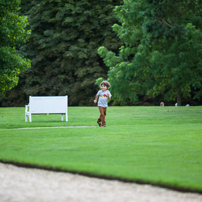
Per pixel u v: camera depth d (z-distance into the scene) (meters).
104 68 105.75
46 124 35.75
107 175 12.85
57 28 105.50
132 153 17.48
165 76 89.25
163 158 16.19
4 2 38.47
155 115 45.84
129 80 99.25
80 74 100.44
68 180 12.76
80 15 102.31
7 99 111.75
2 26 39.22
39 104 39.34
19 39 42.22
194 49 75.38
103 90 32.03
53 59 110.69
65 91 104.31
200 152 17.73
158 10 53.38
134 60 88.19
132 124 36.62
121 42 101.50
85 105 104.81
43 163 14.80
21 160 15.49
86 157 16.45
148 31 54.41
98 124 34.41
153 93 97.12
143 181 12.12
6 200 10.55
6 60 40.09
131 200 10.59
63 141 21.94
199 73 84.12
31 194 11.15
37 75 109.62
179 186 11.46
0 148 19.38
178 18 57.97
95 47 102.94
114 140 22.16
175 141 21.52
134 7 73.75
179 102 92.06
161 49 83.75
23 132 27.00
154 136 24.03
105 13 103.75
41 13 107.44
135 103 106.50
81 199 10.65
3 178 13.11
